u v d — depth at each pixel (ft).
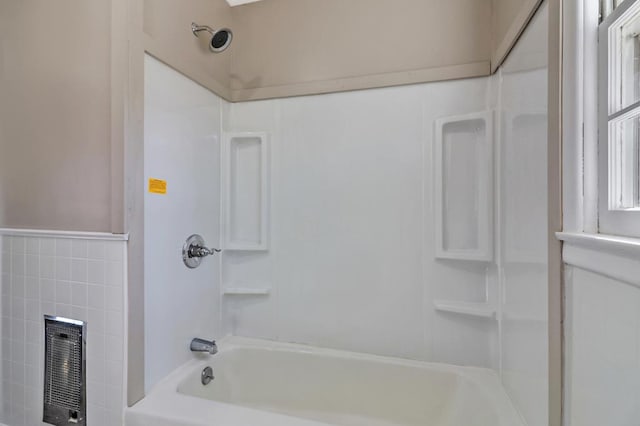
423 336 4.91
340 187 5.30
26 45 4.03
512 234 3.80
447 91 4.77
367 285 5.18
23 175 4.07
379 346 5.13
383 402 4.87
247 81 5.74
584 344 2.34
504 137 4.10
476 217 4.64
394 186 5.04
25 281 4.05
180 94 4.58
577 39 2.48
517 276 3.63
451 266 4.78
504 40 3.93
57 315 3.90
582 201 2.47
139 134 3.74
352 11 5.22
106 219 3.67
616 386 1.99
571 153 2.52
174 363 4.46
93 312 3.73
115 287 3.64
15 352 4.10
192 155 4.86
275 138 5.62
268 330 5.66
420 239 4.92
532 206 3.19
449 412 4.51
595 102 2.43
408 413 4.75
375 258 5.14
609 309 2.05
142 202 3.81
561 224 2.60
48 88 3.92
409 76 4.92
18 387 4.09
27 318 4.05
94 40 3.69
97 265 3.72
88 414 3.75
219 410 3.64
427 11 4.86
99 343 3.71
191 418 3.48
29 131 4.03
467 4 4.69
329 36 5.33
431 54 4.84
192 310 4.88
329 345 5.36
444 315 4.82
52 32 3.89
